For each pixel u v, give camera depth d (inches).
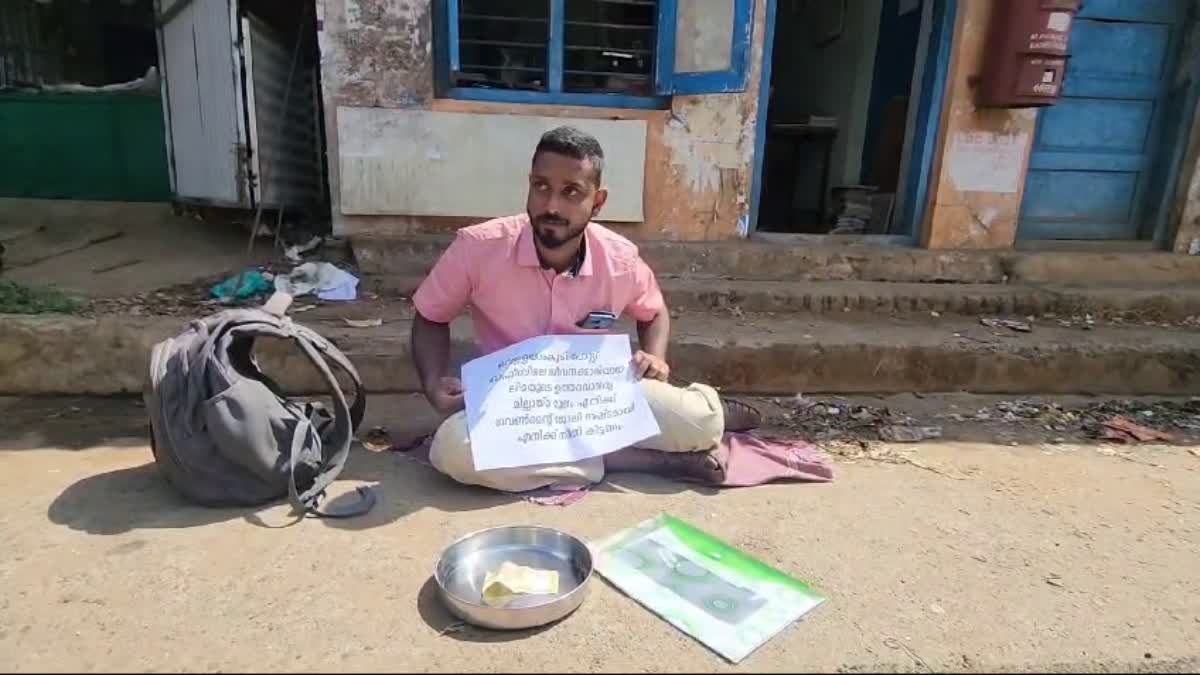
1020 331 151.5
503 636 67.7
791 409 130.2
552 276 93.4
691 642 68.1
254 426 84.7
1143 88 189.2
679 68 159.8
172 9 184.2
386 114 156.4
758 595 75.3
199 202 198.8
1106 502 99.9
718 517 91.0
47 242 186.7
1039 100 162.1
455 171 160.9
